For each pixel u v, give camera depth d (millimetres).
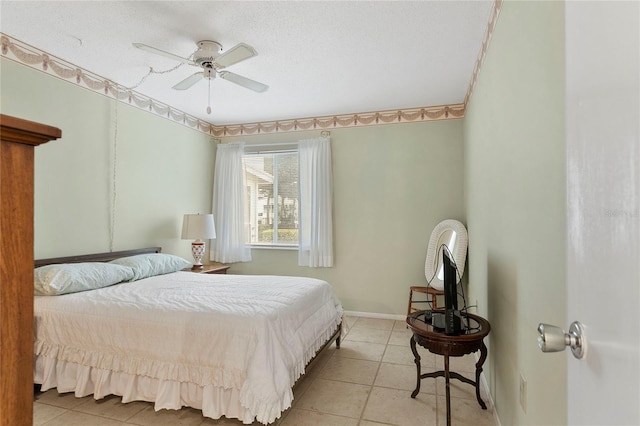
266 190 4855
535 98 1320
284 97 3789
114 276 2805
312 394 2404
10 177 565
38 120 2748
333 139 4477
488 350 2350
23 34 2508
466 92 3619
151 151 3863
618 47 508
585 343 614
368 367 2842
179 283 2875
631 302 471
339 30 2412
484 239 2484
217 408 1972
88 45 2662
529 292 1417
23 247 584
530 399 1414
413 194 4176
